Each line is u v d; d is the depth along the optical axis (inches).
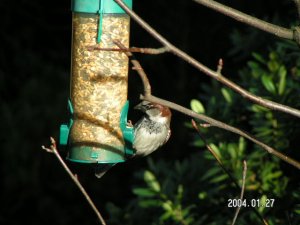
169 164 454.0
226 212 383.9
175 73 737.0
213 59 719.7
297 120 362.9
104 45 329.4
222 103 403.5
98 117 331.3
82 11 327.0
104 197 702.5
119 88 333.4
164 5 737.0
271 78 378.3
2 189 685.9
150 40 735.1
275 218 354.3
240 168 368.8
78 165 703.1
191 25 729.0
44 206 691.4
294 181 364.8
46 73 729.0
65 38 763.4
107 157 330.6
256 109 366.0
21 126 689.6
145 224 426.0
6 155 684.1
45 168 693.9
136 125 364.2
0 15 754.2
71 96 337.1
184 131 700.0
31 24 759.7
